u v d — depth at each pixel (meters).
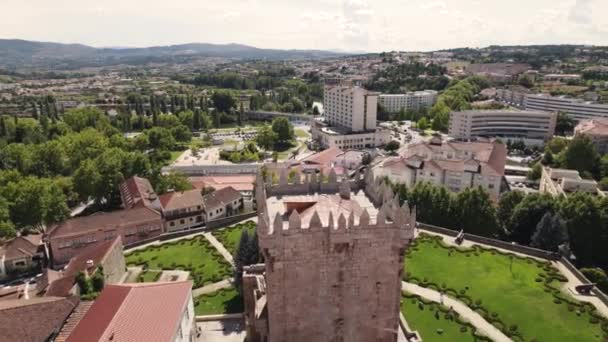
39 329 54.88
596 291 77.62
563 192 115.19
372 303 36.91
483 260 91.69
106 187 147.62
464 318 72.12
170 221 122.44
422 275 85.88
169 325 48.38
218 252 100.12
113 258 85.88
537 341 65.69
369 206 41.78
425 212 110.00
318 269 35.25
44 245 110.62
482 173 140.88
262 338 42.34
